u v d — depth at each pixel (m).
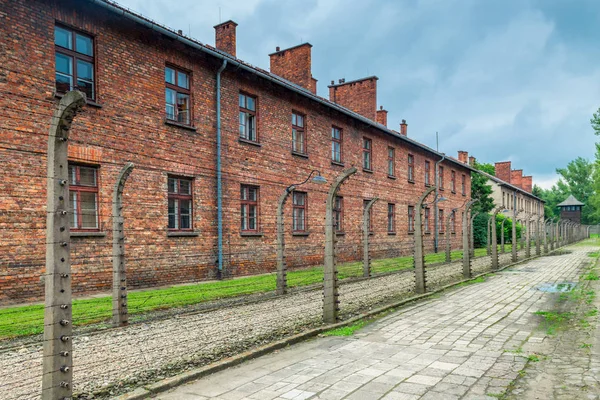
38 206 10.10
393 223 26.95
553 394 4.47
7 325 7.48
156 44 13.03
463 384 4.80
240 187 15.92
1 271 9.47
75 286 10.63
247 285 12.44
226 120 15.34
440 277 15.34
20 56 9.96
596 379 4.84
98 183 11.44
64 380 4.01
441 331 7.50
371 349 6.34
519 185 67.44
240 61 15.73
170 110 13.76
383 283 13.44
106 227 11.38
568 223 49.25
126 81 12.16
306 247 19.08
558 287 13.30
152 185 12.70
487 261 23.06
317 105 20.28
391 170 27.22
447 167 35.88
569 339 6.80
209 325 7.59
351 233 22.53
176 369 5.40
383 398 4.42
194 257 13.82
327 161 20.94
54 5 10.62
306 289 11.77
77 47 11.30
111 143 11.70
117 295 7.31
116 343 6.39
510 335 7.16
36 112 10.18
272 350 6.27
